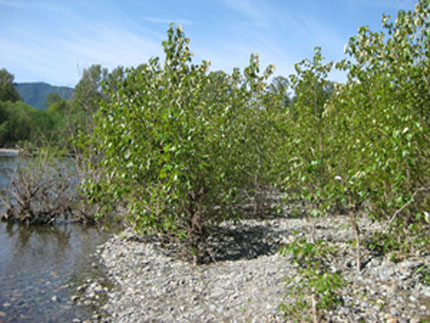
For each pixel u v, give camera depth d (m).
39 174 14.92
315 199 7.38
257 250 10.23
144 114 8.53
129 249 11.17
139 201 8.84
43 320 6.73
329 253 7.86
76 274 9.23
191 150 8.19
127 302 7.43
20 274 9.20
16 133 47.78
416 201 7.45
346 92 8.11
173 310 6.89
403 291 6.36
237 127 12.04
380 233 7.95
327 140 7.55
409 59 6.98
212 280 8.23
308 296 5.76
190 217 9.52
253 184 14.48
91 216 14.81
